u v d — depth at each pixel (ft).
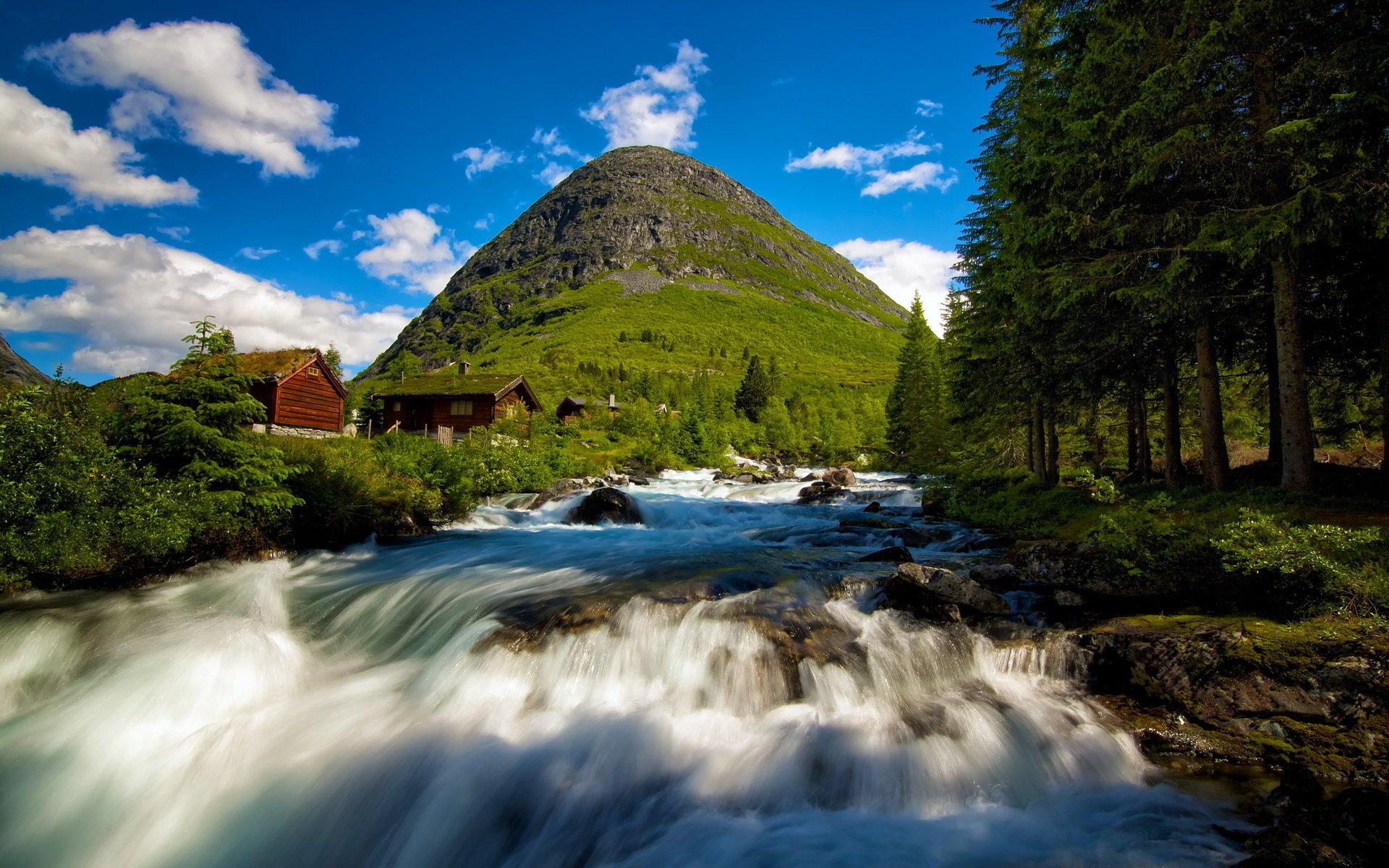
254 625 27.91
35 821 18.04
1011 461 86.58
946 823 16.51
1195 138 33.19
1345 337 44.98
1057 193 40.93
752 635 23.89
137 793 18.66
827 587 29.63
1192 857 14.34
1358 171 28.53
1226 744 18.70
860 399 372.79
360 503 46.16
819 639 24.04
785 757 18.93
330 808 17.93
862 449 213.25
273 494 37.04
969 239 66.28
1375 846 13.26
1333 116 28.94
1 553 28.30
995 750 19.22
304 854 16.99
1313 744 17.87
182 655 24.54
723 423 206.28
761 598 27.53
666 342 607.78
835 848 15.44
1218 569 24.40
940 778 18.22
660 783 18.13
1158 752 18.85
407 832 17.26
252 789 18.53
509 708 21.42
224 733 20.67
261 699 23.58
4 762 19.61
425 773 18.56
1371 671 18.11
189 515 33.71
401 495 51.72
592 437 159.63
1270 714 18.94
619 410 220.84
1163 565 25.94
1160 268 38.65
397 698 22.85
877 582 29.81
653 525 63.77
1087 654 22.65
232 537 36.81
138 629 27.12
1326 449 65.98
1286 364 36.01
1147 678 21.16
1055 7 42.78
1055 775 18.34
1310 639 19.43
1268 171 33.60
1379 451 63.93
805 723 20.35
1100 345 44.93
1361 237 34.86
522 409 138.82
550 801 17.60
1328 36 31.89
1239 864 13.83
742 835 16.16
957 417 80.53
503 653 23.36
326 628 29.78
